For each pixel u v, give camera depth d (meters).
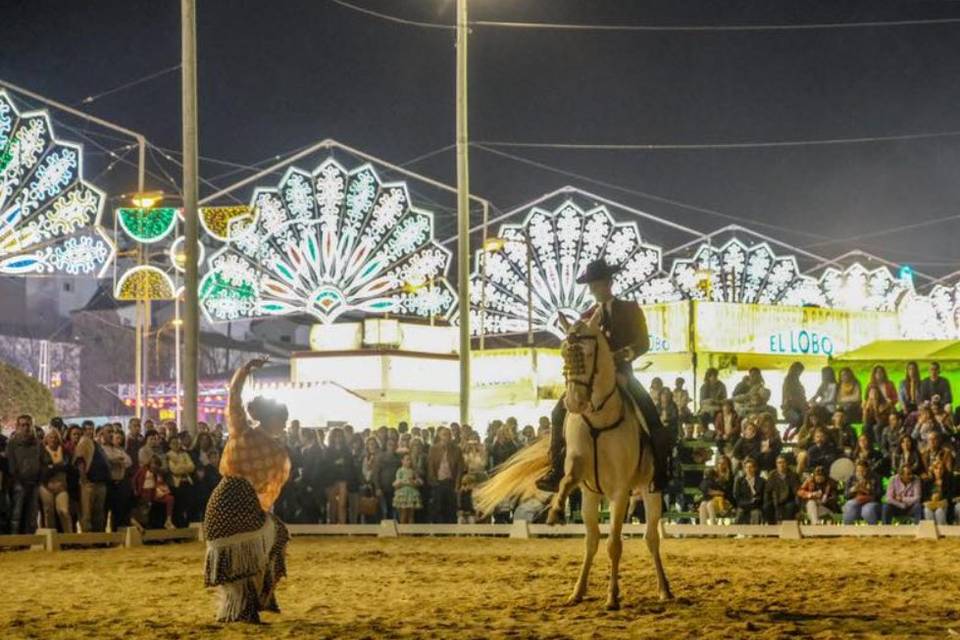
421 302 44.19
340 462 26.31
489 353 36.75
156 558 19.59
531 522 25.14
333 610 11.75
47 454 23.17
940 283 48.25
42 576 16.52
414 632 9.94
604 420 11.09
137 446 24.81
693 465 24.81
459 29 31.45
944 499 21.59
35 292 71.81
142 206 37.19
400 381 39.44
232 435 10.37
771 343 31.58
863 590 12.84
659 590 11.89
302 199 41.56
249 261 41.03
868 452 22.67
